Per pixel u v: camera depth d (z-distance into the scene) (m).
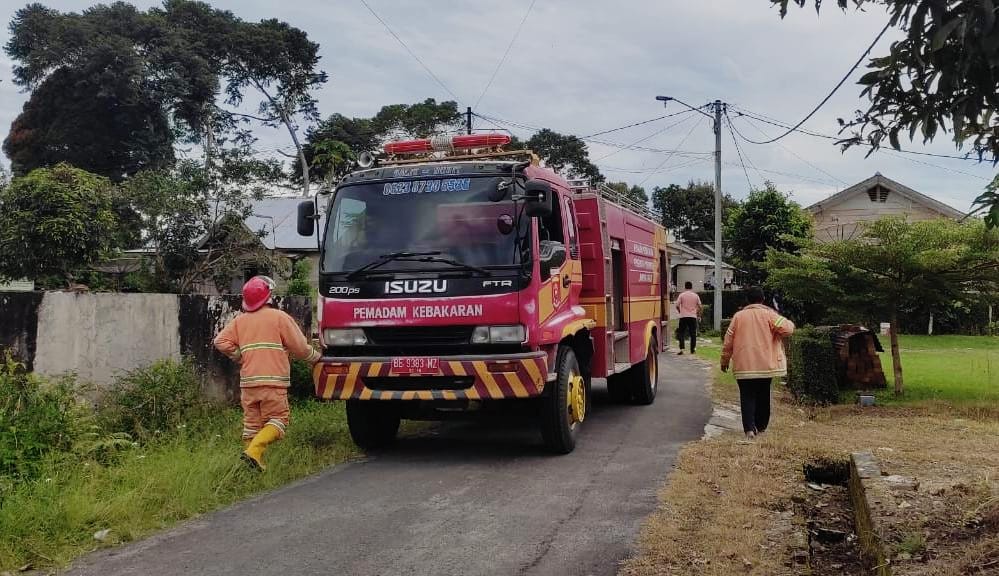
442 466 7.75
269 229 33.62
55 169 18.50
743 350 8.98
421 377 7.56
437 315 7.50
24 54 41.75
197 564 5.01
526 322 7.46
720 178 27.86
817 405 12.00
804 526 5.87
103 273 22.11
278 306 11.71
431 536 5.52
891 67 4.09
